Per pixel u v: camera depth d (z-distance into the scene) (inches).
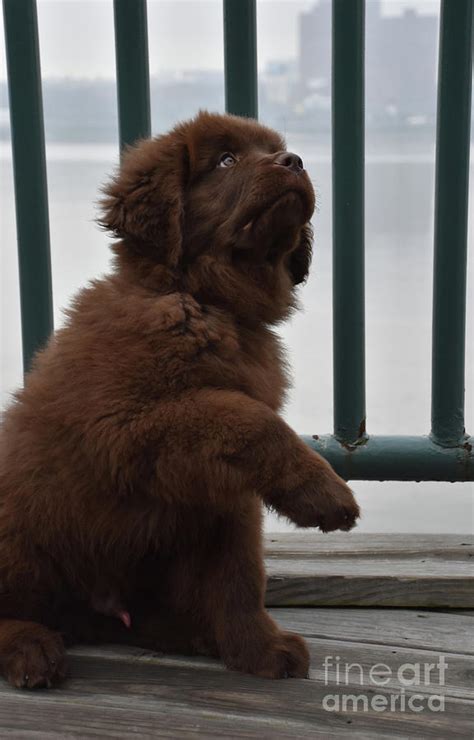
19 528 61.0
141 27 68.2
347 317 69.6
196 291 62.2
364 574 65.9
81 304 61.5
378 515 84.7
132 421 58.2
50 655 59.0
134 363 58.6
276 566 67.1
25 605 61.5
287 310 65.4
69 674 59.7
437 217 68.7
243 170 62.3
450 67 67.4
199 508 60.5
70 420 59.3
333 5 67.5
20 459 60.9
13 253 97.0
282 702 58.0
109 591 62.2
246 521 60.7
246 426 57.3
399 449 69.9
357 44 67.5
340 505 57.1
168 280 61.6
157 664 60.7
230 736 56.1
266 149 64.2
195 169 63.0
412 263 116.0
